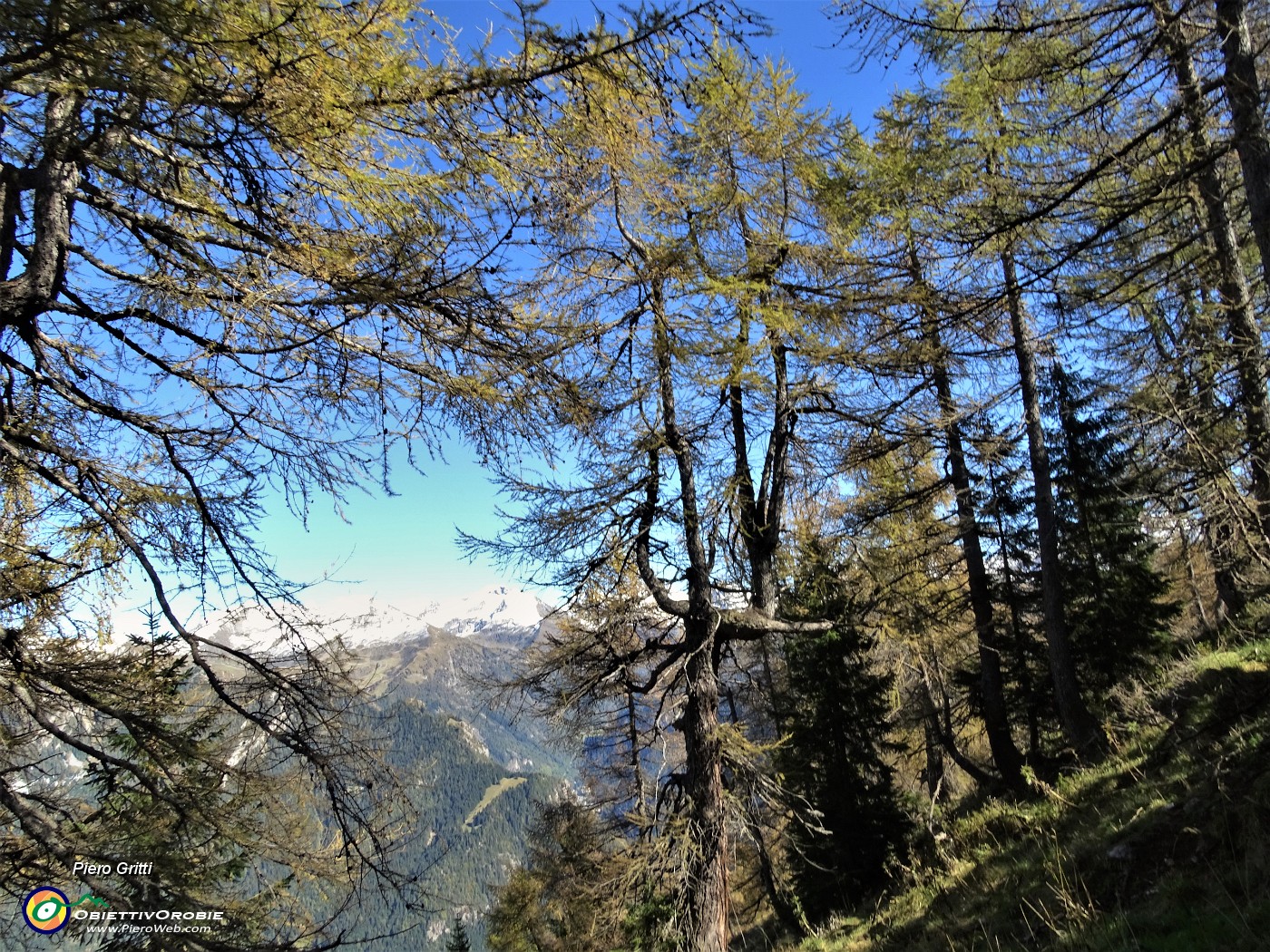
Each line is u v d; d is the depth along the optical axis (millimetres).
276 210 3670
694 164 8609
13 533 4883
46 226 3627
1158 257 6082
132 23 2418
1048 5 5406
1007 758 12445
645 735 10461
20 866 3791
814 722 14148
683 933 7711
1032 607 14672
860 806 13359
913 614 11742
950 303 7629
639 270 7766
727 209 8977
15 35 2318
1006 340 11414
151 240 3959
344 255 3467
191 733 4773
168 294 3928
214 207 3385
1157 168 5770
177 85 2625
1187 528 6574
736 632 9164
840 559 10859
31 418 4629
